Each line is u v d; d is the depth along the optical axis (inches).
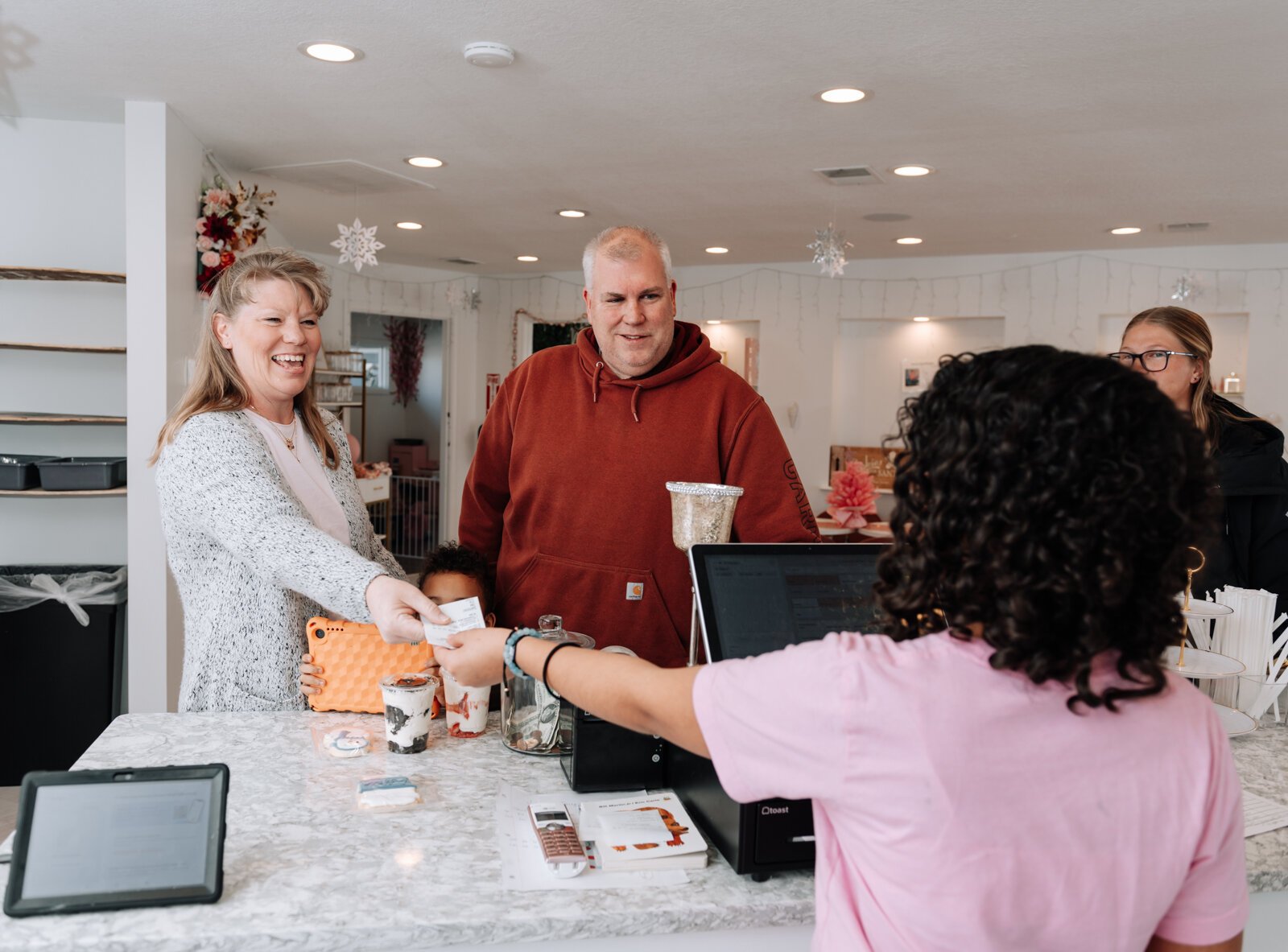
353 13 115.4
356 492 76.4
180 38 124.4
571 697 41.5
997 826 29.6
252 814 50.4
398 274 336.2
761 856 45.6
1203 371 89.7
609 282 74.4
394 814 51.0
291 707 66.9
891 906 30.7
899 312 304.0
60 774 42.9
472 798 53.4
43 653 153.7
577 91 142.9
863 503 221.1
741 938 44.8
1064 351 30.0
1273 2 107.3
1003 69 130.0
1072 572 27.5
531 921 41.6
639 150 176.1
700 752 35.3
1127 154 171.5
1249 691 71.1
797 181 197.8
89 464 150.3
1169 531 28.6
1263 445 89.4
